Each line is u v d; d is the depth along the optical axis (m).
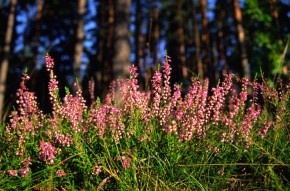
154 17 30.23
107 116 3.50
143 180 3.07
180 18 29.84
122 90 3.77
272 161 3.24
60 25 28.94
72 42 26.34
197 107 3.40
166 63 3.45
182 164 3.18
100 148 3.33
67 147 3.31
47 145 3.12
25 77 3.47
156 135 3.37
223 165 3.12
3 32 27.12
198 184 2.89
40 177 3.21
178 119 3.35
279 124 3.58
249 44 16.91
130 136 3.32
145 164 3.16
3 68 19.16
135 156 3.14
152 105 3.61
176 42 33.03
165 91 3.45
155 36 28.50
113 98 4.00
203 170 3.14
